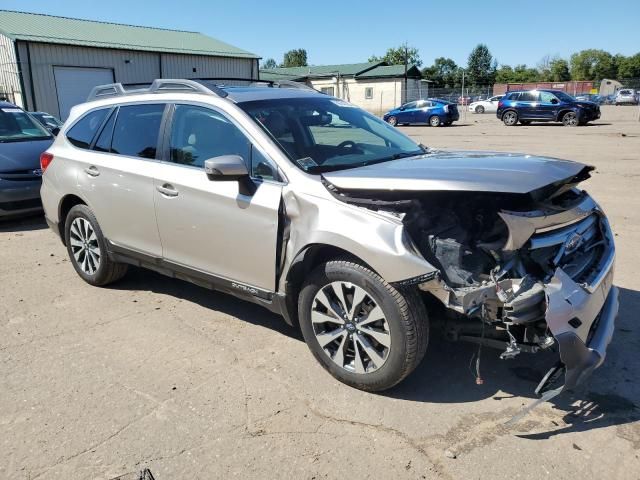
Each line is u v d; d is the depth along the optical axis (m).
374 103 55.28
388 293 3.05
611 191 9.14
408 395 3.35
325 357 3.49
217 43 37.12
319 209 3.30
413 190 3.02
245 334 4.21
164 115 4.36
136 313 4.65
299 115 4.10
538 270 3.03
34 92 26.48
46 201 5.46
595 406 3.21
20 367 3.75
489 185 2.91
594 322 3.06
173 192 4.12
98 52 28.77
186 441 2.95
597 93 67.06
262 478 2.68
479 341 3.15
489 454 2.81
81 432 3.04
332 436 2.98
